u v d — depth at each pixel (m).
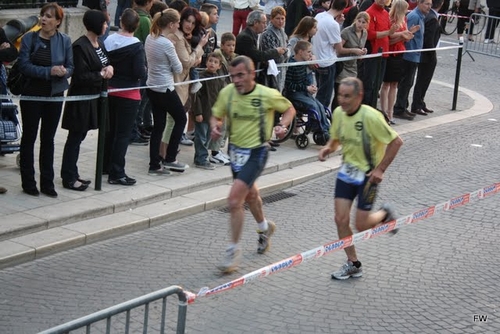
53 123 9.16
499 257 8.66
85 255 8.24
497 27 22.11
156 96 10.23
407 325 7.00
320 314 7.14
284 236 9.05
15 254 7.86
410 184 11.09
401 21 13.67
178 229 9.16
